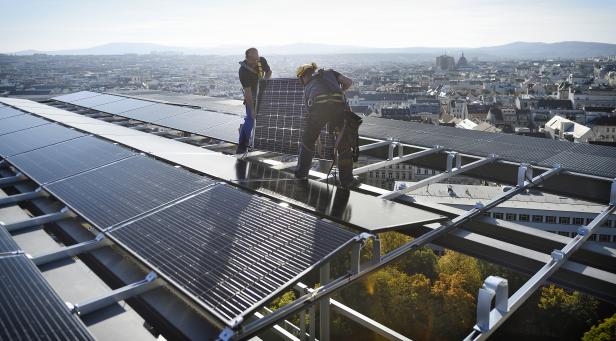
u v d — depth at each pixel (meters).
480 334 4.36
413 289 47.03
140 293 5.06
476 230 7.12
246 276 4.80
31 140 12.39
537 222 63.00
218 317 4.20
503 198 7.58
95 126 14.40
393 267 48.38
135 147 10.87
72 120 15.76
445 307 46.44
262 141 9.73
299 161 8.09
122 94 24.94
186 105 19.36
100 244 6.18
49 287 4.79
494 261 6.24
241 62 9.75
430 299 46.81
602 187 8.85
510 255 6.07
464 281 50.47
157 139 12.37
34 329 4.05
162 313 4.81
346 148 7.58
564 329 52.72
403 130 13.56
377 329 6.89
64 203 7.32
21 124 15.25
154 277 5.12
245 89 9.83
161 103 19.41
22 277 4.95
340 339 41.22
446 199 64.69
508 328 54.34
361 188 8.06
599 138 171.62
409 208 6.70
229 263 5.05
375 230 5.71
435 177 8.64
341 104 7.55
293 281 4.59
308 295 4.85
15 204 8.16
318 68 7.86
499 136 12.47
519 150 10.80
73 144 11.36
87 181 8.27
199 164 9.16
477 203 7.20
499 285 4.51
